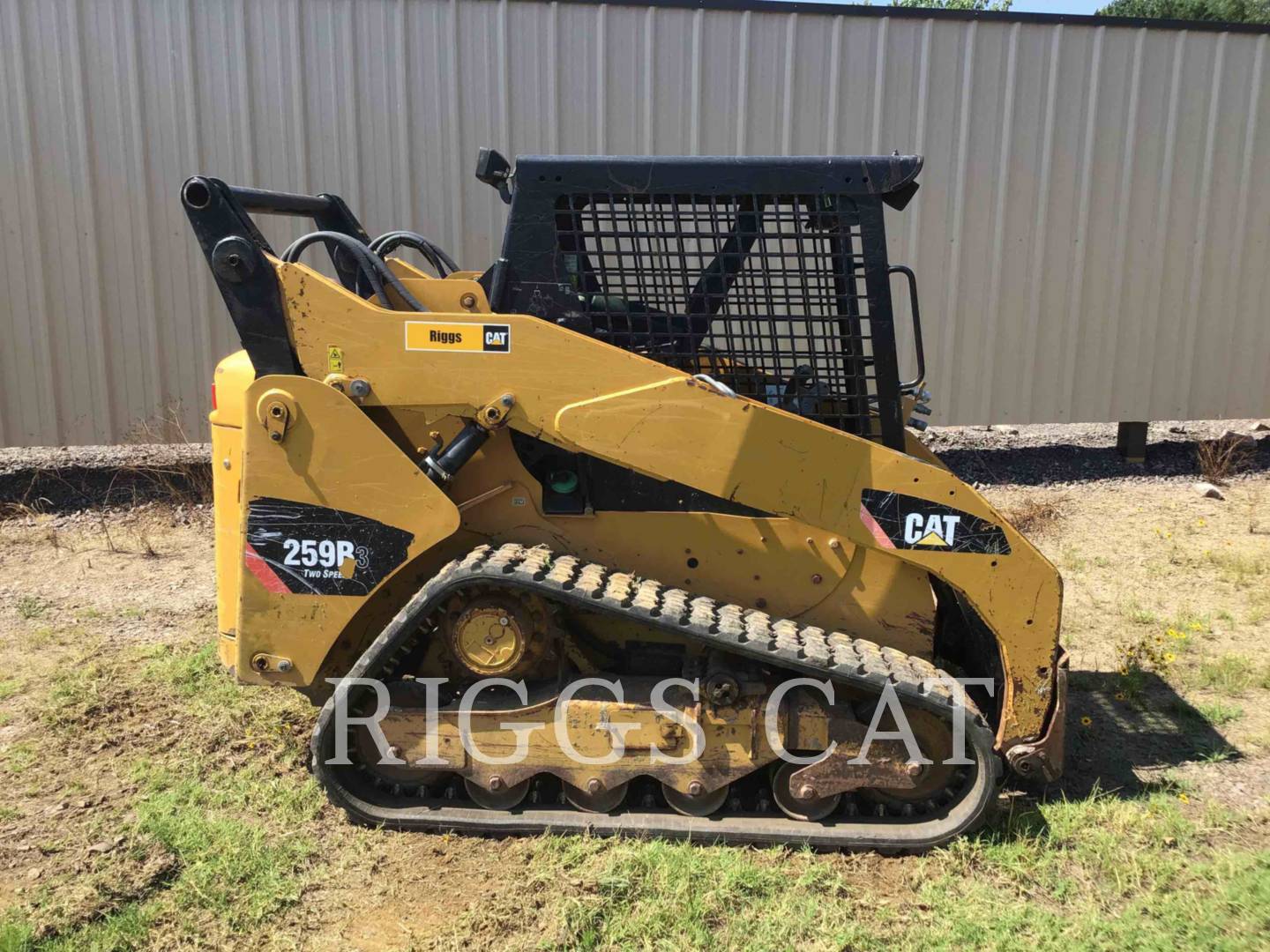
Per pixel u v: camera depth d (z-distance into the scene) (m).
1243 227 7.38
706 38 6.73
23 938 2.39
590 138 6.79
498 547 3.00
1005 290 7.29
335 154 6.64
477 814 2.93
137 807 3.04
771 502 2.87
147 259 6.64
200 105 6.49
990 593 2.90
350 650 3.08
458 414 2.86
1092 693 3.92
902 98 6.96
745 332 3.03
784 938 2.46
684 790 2.85
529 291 2.96
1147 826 2.90
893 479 2.85
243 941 2.46
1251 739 3.52
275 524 2.84
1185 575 5.31
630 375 2.82
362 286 3.33
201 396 6.85
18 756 3.33
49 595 4.98
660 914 2.52
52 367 6.68
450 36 6.57
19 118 6.39
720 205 2.98
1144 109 7.14
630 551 3.03
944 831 2.82
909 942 2.45
